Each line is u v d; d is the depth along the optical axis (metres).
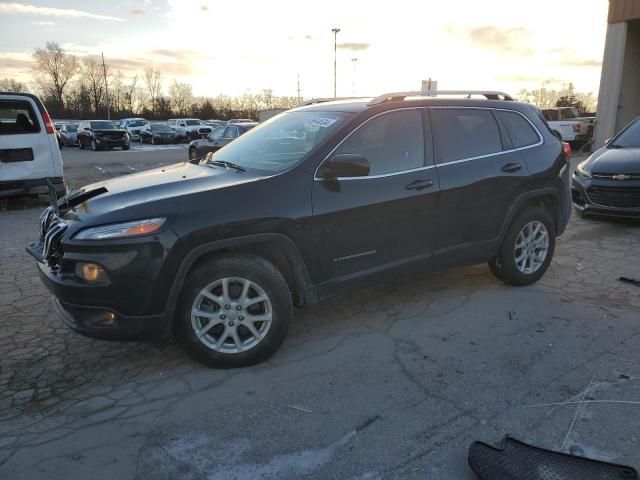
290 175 3.57
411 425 2.84
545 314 4.25
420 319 4.21
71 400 3.15
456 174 4.24
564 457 2.48
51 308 4.59
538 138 4.90
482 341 3.80
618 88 18.08
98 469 2.54
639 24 17.89
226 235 3.29
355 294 4.78
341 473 2.50
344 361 3.55
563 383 3.22
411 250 4.11
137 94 92.69
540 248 4.93
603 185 7.19
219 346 3.43
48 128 9.56
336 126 3.85
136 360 3.63
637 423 2.81
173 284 3.21
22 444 2.74
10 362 3.62
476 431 2.78
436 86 11.02
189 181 3.63
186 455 2.64
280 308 3.48
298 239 3.54
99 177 15.80
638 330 3.94
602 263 5.63
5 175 9.20
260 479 2.47
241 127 16.48
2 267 5.85
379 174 3.91
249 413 2.98
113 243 3.07
